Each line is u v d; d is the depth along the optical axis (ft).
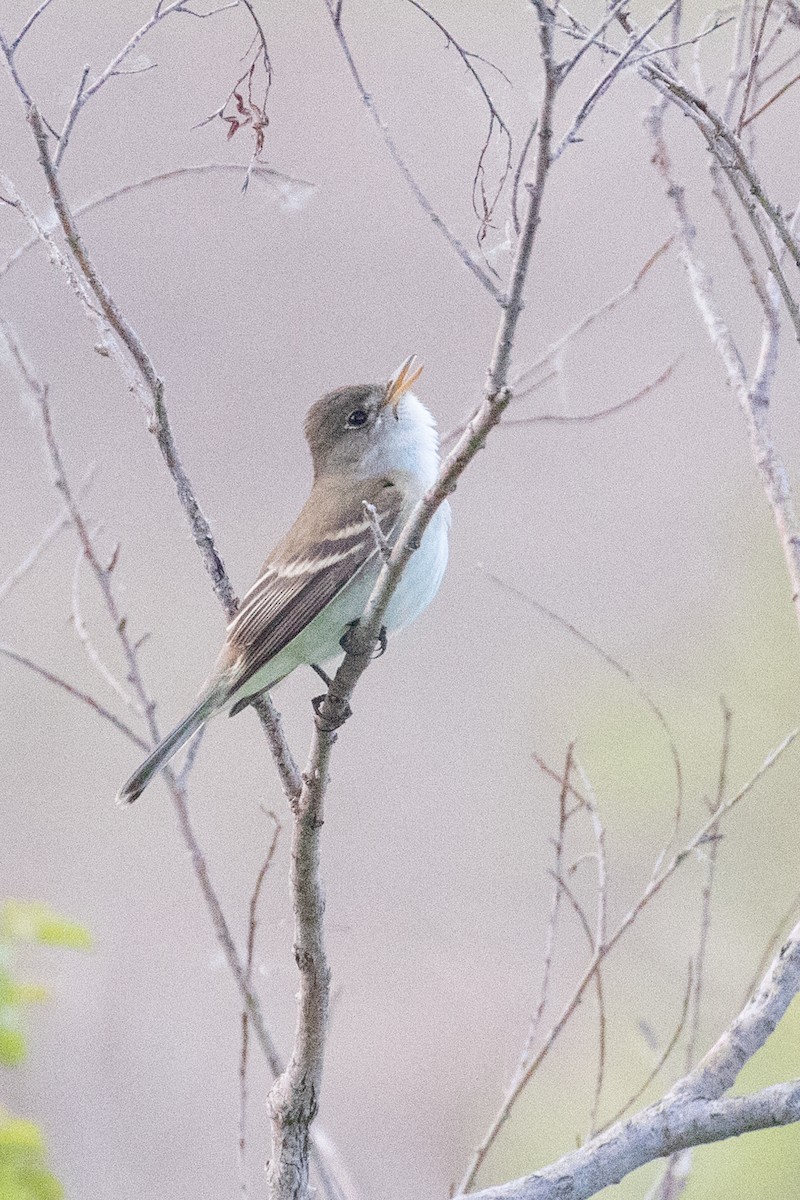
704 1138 18.38
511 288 16.90
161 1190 39.63
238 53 59.26
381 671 54.85
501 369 17.30
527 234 16.67
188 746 23.50
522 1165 37.60
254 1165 40.96
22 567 25.53
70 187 58.34
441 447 27.20
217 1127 41.42
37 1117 36.45
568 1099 38.24
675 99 20.38
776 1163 31.65
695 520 53.83
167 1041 42.22
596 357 56.70
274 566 26.25
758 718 42.50
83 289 21.93
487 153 21.45
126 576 53.67
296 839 19.45
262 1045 20.70
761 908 39.93
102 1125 37.29
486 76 29.35
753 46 21.35
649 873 41.57
